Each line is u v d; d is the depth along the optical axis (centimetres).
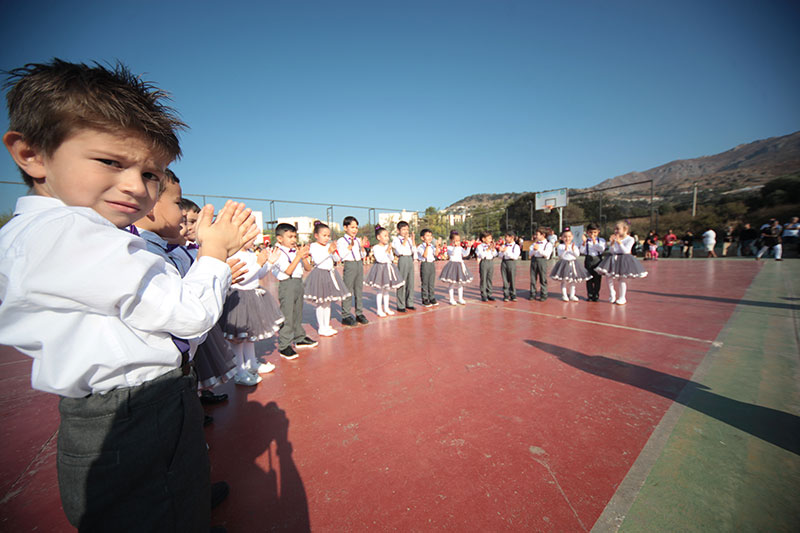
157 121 72
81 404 72
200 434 89
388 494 160
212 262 84
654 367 300
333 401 257
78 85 63
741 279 802
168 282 73
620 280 592
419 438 204
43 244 60
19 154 69
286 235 363
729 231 1570
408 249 593
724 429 199
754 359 307
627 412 224
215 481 171
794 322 420
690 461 172
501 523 140
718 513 139
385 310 581
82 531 72
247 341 288
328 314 455
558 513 144
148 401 76
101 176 68
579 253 661
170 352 80
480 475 170
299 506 154
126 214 75
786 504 141
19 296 60
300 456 191
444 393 262
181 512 80
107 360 69
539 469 172
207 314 77
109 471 72
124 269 64
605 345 366
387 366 325
